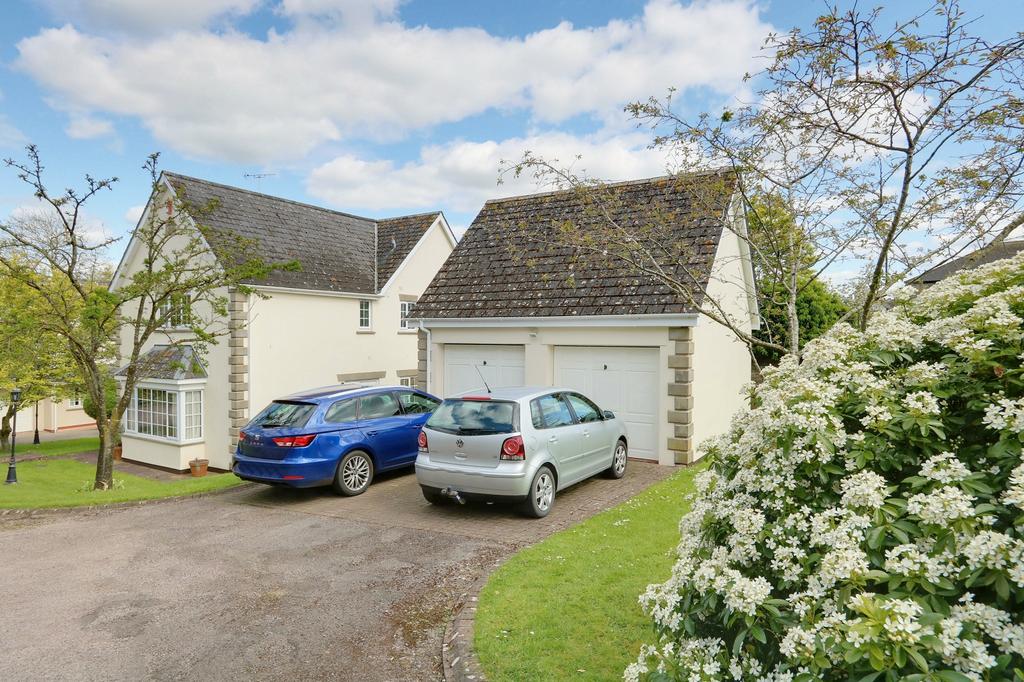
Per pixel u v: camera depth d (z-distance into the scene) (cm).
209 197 1848
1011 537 229
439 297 1428
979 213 474
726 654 274
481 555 675
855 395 304
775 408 301
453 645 468
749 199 613
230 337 1677
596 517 788
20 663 454
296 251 1948
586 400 959
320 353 1906
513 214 1577
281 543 732
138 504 955
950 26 443
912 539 245
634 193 1282
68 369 1966
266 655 466
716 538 323
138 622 522
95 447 2242
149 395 1839
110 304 1198
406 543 721
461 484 800
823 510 281
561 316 1212
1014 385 274
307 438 913
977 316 311
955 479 241
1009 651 201
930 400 270
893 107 500
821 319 1432
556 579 572
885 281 549
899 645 193
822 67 502
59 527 824
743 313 1405
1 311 1234
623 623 482
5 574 642
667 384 1134
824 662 214
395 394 1077
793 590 271
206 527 806
